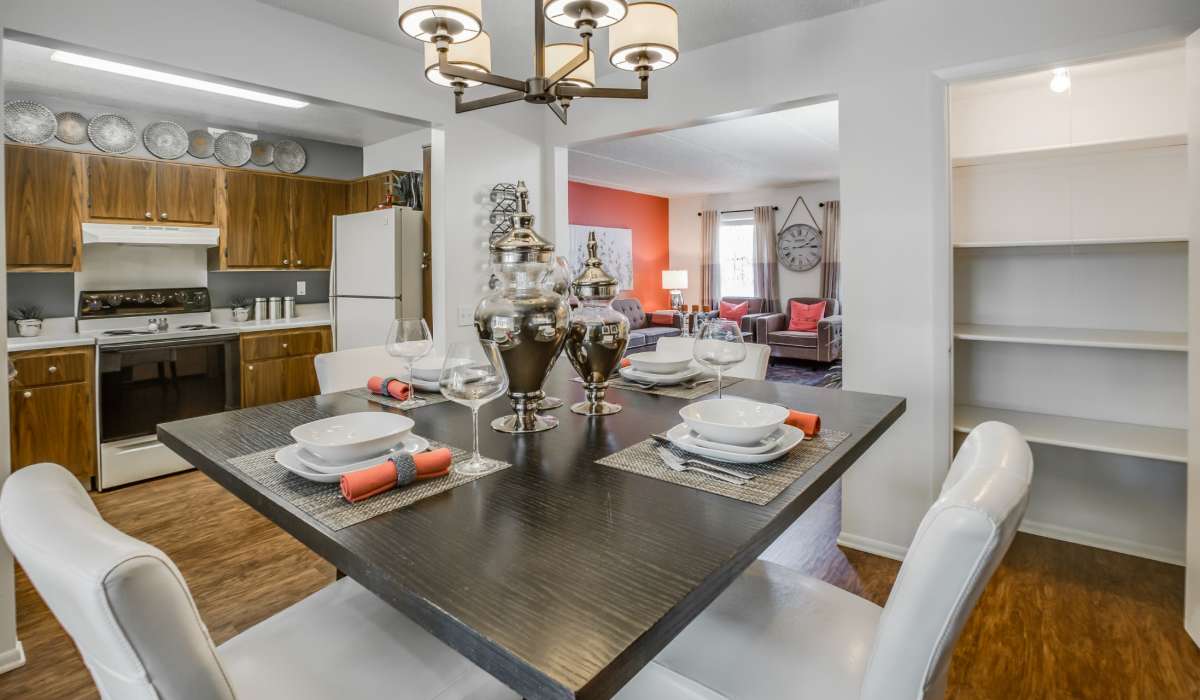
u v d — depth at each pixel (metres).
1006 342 2.74
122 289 3.91
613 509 0.99
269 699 0.95
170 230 3.83
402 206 4.11
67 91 3.48
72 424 3.26
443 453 1.14
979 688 1.69
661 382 1.94
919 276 2.37
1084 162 2.58
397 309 3.79
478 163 3.25
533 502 1.02
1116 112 2.52
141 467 3.46
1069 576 2.32
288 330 4.14
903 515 2.49
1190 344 1.86
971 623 2.02
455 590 0.74
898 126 2.38
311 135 4.56
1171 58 2.41
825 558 2.52
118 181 3.64
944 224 2.35
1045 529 2.69
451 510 0.99
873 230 2.46
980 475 0.79
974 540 0.69
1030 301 2.72
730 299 8.69
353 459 1.14
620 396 1.82
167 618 0.61
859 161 2.48
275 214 4.36
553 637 0.65
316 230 4.60
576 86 1.66
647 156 6.17
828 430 1.43
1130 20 1.96
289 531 0.98
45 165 3.38
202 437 1.41
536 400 1.47
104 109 3.79
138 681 0.61
